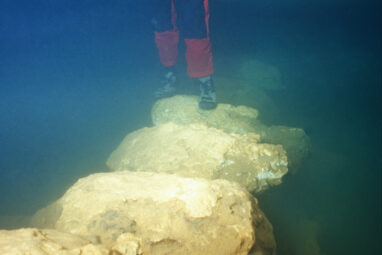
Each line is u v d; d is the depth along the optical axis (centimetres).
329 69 612
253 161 295
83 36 921
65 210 211
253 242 169
